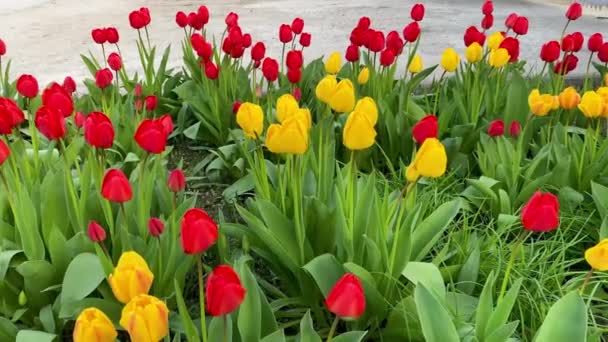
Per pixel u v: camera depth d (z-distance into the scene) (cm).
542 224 135
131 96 272
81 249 168
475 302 166
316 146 216
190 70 304
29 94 192
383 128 251
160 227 159
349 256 167
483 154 226
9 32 497
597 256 132
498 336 141
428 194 194
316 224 176
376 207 165
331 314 179
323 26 511
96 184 170
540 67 394
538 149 241
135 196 184
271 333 143
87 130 161
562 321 131
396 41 258
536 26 502
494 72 273
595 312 178
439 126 249
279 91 279
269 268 192
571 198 205
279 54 430
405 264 162
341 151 254
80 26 516
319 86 178
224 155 245
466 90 277
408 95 262
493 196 206
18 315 164
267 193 183
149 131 153
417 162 145
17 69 395
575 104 219
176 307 175
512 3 603
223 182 250
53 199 176
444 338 137
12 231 177
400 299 171
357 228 171
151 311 115
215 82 279
